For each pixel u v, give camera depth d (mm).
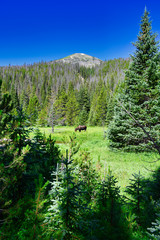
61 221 2805
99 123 47188
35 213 2395
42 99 90375
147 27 12492
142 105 12031
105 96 49906
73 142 4461
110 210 1743
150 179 7109
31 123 4520
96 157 11688
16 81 129875
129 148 13094
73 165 4277
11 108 3389
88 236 2566
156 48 12016
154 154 11641
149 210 3814
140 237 3309
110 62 185000
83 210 3326
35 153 4598
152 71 11234
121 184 7164
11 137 3328
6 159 3170
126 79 13336
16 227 2875
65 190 2996
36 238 2188
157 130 10891
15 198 3461
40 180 2365
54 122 29500
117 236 1355
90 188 4570
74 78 149000
